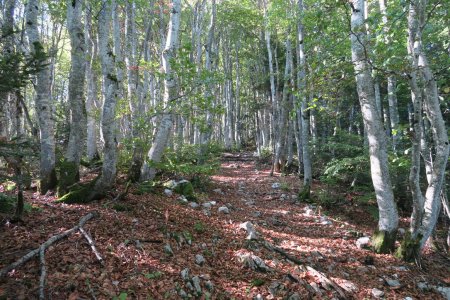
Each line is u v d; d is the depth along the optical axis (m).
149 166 9.27
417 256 6.90
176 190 9.77
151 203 7.86
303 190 12.27
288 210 10.76
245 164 22.20
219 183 14.10
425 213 6.91
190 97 8.30
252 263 5.77
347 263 6.62
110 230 5.80
